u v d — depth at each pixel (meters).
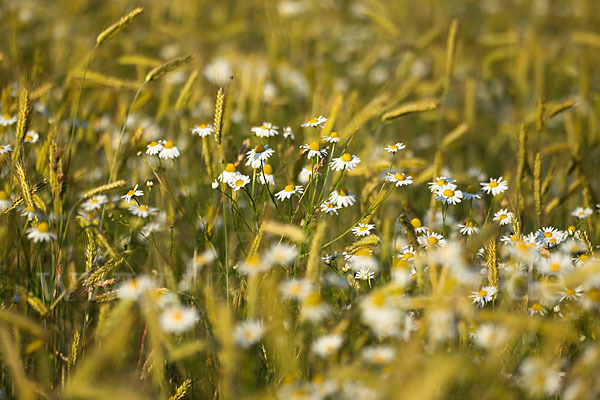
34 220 3.27
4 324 2.79
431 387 1.94
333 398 2.36
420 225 3.51
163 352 2.96
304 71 7.03
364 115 3.78
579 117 5.26
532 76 7.91
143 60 4.81
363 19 10.97
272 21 8.35
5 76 5.48
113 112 5.97
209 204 4.20
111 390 2.15
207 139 3.75
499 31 10.41
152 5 9.12
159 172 3.99
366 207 3.75
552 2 11.07
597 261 2.67
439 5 10.76
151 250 3.83
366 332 2.62
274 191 3.85
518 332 2.51
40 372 2.88
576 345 2.83
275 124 5.53
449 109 6.94
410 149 6.16
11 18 6.00
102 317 2.92
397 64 8.70
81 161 5.10
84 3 8.39
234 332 2.55
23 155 3.42
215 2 11.27
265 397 2.42
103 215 3.56
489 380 2.32
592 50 9.03
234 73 6.25
